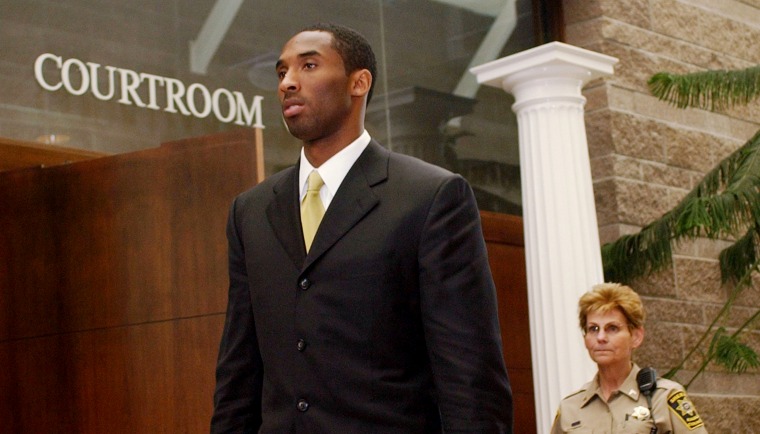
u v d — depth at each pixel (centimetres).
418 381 209
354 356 204
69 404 539
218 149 518
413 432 205
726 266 805
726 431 795
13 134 556
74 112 577
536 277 642
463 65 760
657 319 764
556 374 629
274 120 658
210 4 638
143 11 610
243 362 226
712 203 674
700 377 787
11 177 562
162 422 518
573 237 638
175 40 620
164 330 521
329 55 217
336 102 217
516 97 659
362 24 716
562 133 645
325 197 217
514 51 786
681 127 814
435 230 208
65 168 552
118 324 532
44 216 554
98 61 588
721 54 862
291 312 209
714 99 730
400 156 221
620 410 411
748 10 896
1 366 556
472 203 216
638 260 730
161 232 526
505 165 768
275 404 210
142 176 533
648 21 809
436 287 206
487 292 213
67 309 545
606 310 416
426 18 749
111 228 538
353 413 203
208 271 514
